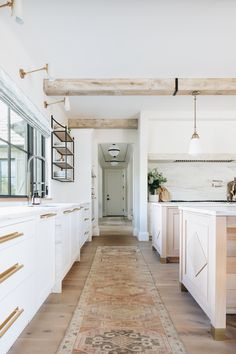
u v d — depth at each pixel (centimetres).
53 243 251
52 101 457
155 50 325
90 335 186
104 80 407
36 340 179
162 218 391
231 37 296
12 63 282
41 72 388
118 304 240
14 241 154
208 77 407
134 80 407
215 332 182
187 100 509
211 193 634
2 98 261
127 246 506
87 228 533
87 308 230
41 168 434
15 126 333
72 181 561
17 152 341
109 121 626
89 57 341
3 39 259
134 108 557
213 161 623
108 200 1308
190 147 431
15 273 155
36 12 248
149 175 609
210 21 266
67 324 202
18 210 189
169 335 187
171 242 390
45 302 242
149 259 408
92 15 255
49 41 300
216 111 581
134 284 294
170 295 262
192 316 217
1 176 296
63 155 511
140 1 236
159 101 512
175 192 632
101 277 317
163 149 607
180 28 278
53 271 251
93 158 653
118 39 299
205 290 203
